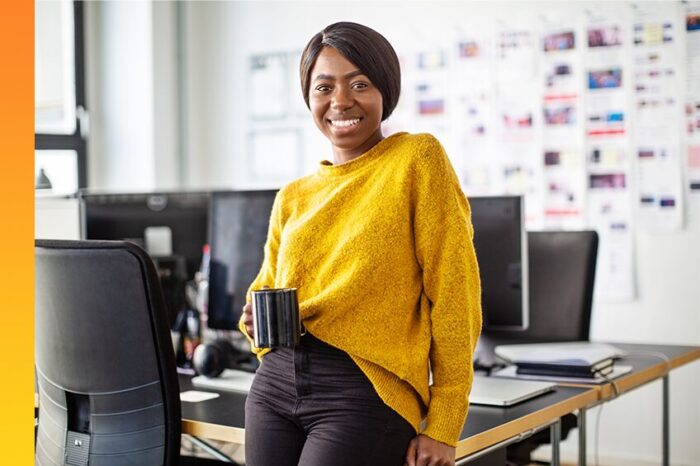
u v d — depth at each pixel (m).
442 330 1.47
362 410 1.45
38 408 2.16
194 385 2.28
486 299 2.51
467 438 1.68
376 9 4.74
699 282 4.02
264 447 1.53
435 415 1.47
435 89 4.57
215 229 2.64
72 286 1.81
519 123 4.38
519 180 4.39
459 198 1.54
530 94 4.35
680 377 4.04
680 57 4.03
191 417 1.89
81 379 1.86
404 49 4.64
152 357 1.82
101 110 5.22
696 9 3.99
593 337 4.26
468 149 4.50
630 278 4.16
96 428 1.87
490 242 2.50
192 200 3.04
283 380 1.52
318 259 1.53
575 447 4.24
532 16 4.33
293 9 5.01
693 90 4.01
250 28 5.16
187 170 5.25
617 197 4.18
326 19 4.91
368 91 1.56
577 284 2.97
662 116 4.07
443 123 4.55
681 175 4.05
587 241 2.98
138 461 1.85
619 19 4.15
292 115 5.03
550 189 4.32
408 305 1.49
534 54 4.33
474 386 2.15
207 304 2.64
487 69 4.44
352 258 1.47
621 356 2.72
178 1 5.23
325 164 1.66
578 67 4.25
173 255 2.96
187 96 5.24
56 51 5.15
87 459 1.88
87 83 5.22
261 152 5.14
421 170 1.49
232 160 5.23
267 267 1.71
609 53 4.18
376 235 1.47
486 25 4.44
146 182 5.12
